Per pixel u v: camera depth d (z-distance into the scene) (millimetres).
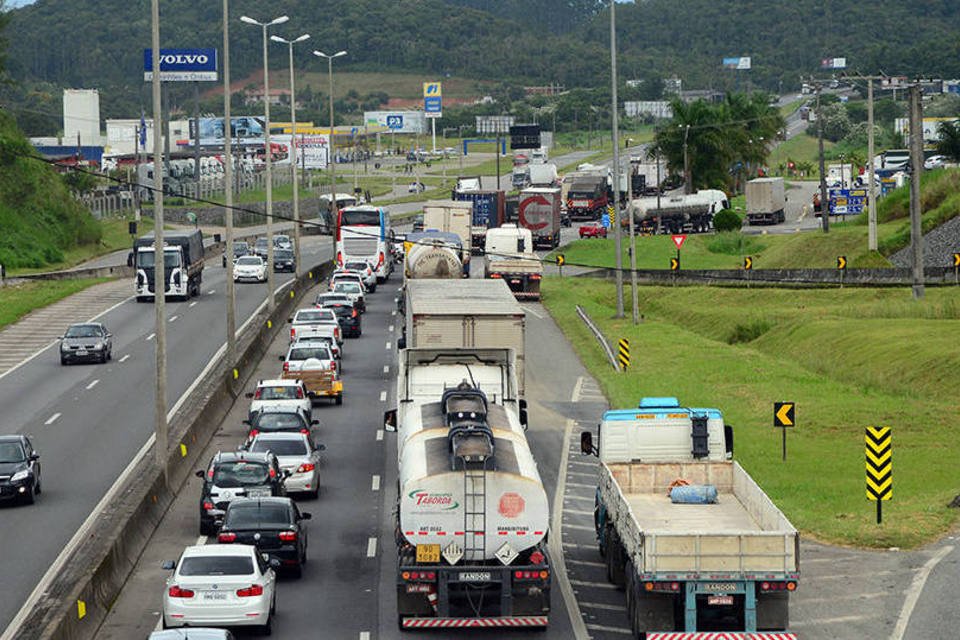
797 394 154875
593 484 113562
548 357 182125
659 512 80062
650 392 154375
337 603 80875
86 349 178500
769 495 107375
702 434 87938
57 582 77312
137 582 85812
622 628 75875
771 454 124000
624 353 170125
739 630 68938
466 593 74312
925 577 83438
